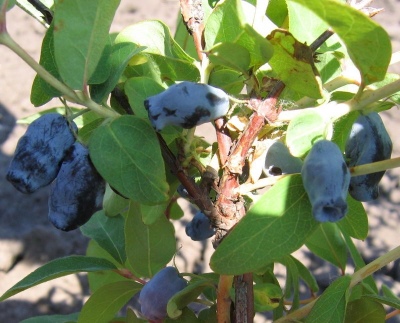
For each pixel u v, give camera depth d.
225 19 0.34
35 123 0.33
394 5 1.04
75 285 0.75
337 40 0.37
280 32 0.32
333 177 0.31
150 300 0.37
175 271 0.38
